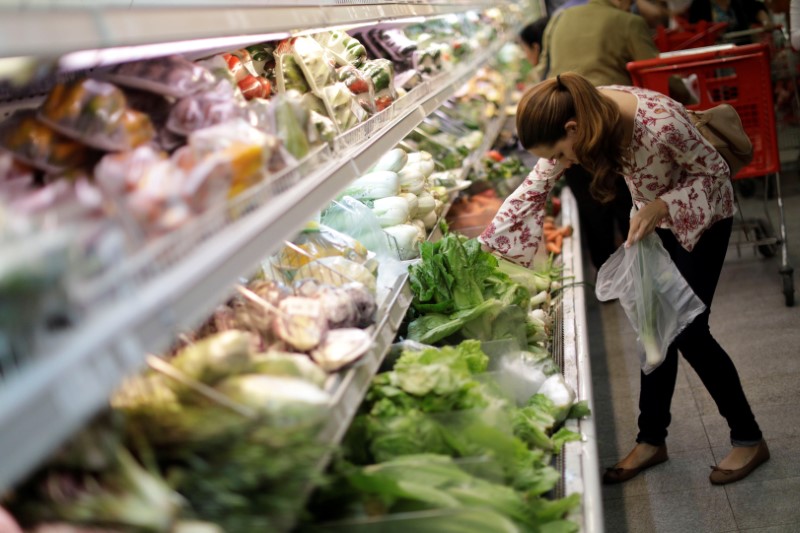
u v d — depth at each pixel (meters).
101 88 1.60
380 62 3.05
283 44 2.64
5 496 1.18
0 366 0.98
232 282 1.27
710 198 2.94
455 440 1.88
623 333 4.88
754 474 3.24
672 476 3.35
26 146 1.54
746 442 3.24
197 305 1.16
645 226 2.92
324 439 1.51
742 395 3.20
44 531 1.13
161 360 1.53
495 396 2.21
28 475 1.20
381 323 2.13
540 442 2.28
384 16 2.97
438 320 2.63
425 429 1.87
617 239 6.57
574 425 2.51
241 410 1.41
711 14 7.79
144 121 1.66
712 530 2.98
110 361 0.98
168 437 1.37
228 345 1.49
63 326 0.99
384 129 2.62
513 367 2.45
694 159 2.90
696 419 3.74
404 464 1.74
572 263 4.16
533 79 7.35
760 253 5.58
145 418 1.37
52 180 1.54
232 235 1.35
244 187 1.52
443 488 1.70
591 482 2.18
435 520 1.57
